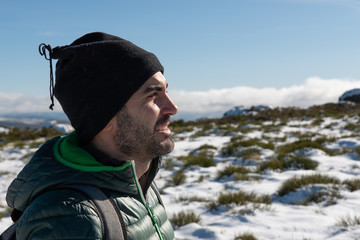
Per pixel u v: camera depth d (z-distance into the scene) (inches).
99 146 34.7
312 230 190.5
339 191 261.1
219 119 1208.8
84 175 31.2
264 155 457.7
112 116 32.9
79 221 28.2
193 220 219.6
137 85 33.1
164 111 35.3
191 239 189.9
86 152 33.4
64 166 31.5
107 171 32.2
